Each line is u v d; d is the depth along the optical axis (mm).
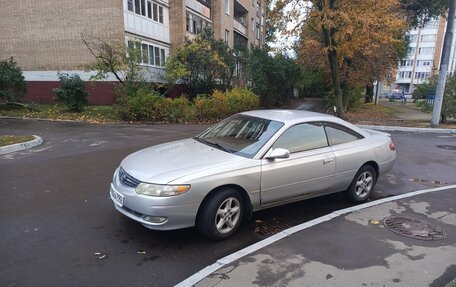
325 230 4258
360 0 15625
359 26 15266
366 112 23953
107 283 3086
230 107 16656
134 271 3291
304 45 19312
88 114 16781
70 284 3055
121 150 8797
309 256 3600
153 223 3643
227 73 23812
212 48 22781
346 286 3062
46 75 21547
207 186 3787
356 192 5379
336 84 17641
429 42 80125
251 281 3115
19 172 6629
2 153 8328
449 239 4086
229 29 33188
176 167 3898
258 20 46969
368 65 21906
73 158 7863
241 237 4098
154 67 22500
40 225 4234
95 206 4879
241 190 4137
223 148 4535
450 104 16062
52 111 17641
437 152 9734
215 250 3764
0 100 18531
